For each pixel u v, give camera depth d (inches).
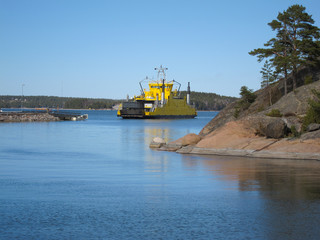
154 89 7140.8
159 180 813.9
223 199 612.7
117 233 446.6
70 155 1390.3
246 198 618.2
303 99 1654.8
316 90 1667.1
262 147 1302.9
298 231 447.8
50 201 605.3
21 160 1224.8
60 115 5861.2
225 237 430.3
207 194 653.9
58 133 2829.7
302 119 1475.1
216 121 2534.5
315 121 1387.8
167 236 435.2
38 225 476.4
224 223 481.4
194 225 474.3
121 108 7071.9
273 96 2245.3
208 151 1382.9
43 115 5452.8
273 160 1159.6
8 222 488.4
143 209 553.3
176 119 7322.8
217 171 941.2
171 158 1261.1
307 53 2230.6
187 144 1561.3
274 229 455.5
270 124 1375.5
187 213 530.0
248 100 2541.8
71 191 687.7
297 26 2242.9
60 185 751.7
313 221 485.7
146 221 493.0
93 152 1507.1
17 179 829.8
